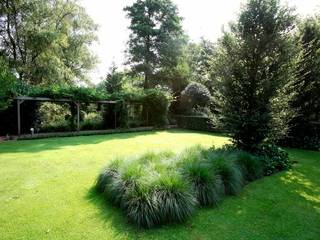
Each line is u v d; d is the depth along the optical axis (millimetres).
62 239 2676
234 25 6066
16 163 5953
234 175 4156
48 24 17234
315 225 3164
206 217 3266
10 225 2953
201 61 23859
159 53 21469
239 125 5832
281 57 5676
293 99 7762
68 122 14203
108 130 14328
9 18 15906
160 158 4609
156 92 16297
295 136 9383
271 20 5730
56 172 5191
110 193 3633
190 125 16453
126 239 2703
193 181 3625
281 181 4922
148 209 2967
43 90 11750
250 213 3434
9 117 12000
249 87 5875
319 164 6570
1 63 10203
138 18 21078
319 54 8695
